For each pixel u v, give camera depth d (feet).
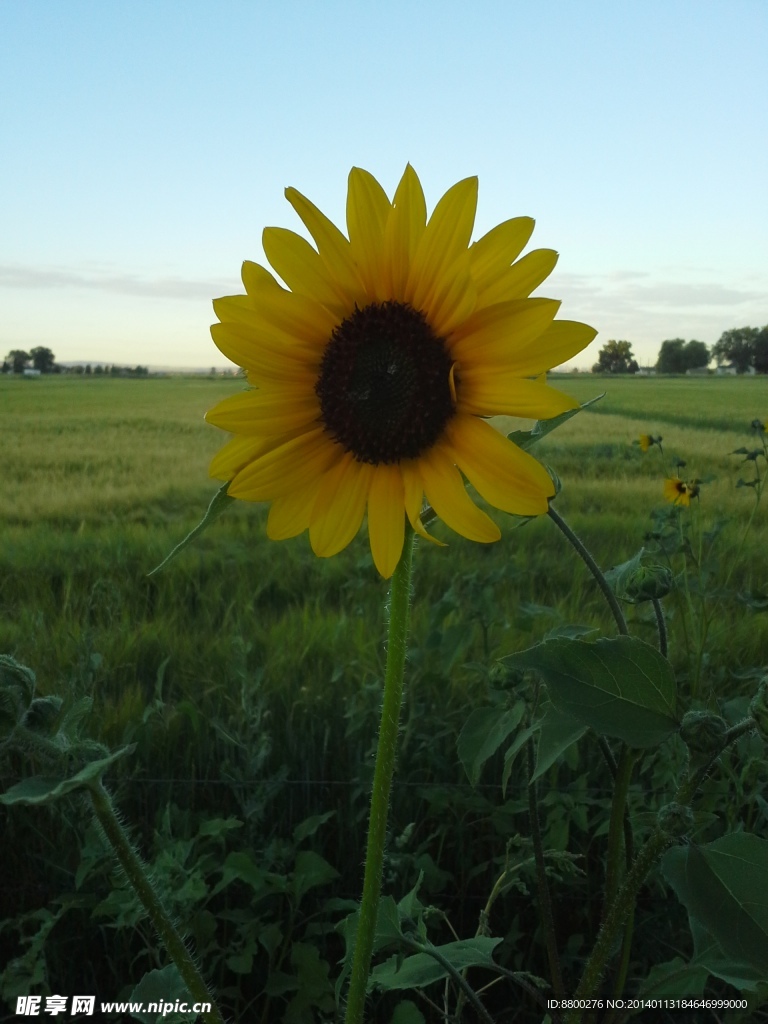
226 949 10.27
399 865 10.93
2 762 4.95
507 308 5.27
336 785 13.12
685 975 7.11
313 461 5.93
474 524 5.28
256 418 5.91
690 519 15.51
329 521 5.82
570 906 11.27
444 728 13.33
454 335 5.52
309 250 5.82
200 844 11.78
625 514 29.81
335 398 5.70
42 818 12.09
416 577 21.43
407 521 5.57
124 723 13.50
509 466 5.22
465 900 11.59
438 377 5.45
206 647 17.02
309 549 24.20
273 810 12.89
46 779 4.81
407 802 12.36
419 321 5.57
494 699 8.28
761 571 20.47
